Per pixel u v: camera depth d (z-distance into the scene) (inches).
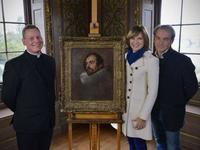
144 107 69.3
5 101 68.7
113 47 68.4
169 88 74.2
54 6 119.7
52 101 74.5
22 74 67.4
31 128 69.1
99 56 68.9
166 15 126.3
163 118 76.5
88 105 69.6
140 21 120.3
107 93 69.5
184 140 109.3
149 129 72.1
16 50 123.0
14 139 105.7
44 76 71.0
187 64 72.8
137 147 77.1
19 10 121.5
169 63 73.8
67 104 69.9
